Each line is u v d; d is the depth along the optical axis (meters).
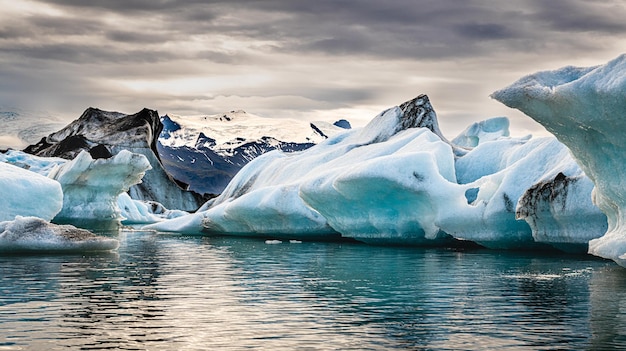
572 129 16.17
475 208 24.20
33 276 17.59
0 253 22.34
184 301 14.27
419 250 25.61
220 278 17.75
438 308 13.48
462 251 24.94
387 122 35.81
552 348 10.57
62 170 38.66
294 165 36.22
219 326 11.96
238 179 42.19
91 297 14.69
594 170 16.36
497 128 39.75
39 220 23.14
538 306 13.62
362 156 31.86
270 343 10.91
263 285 16.48
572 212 20.25
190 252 25.50
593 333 11.39
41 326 11.92
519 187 23.56
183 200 74.69
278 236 33.31
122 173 39.31
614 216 16.72
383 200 26.36
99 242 23.47
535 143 29.17
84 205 39.25
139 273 18.61
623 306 13.54
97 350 10.48
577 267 19.50
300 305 13.82
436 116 35.31
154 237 35.25
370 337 11.22
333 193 27.28
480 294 15.05
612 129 15.07
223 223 35.50
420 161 25.41
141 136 75.44
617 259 15.63
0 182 26.72
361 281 17.12
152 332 11.55
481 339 11.08
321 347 10.67
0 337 11.17
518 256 22.77
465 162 31.69
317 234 31.33
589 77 14.96
